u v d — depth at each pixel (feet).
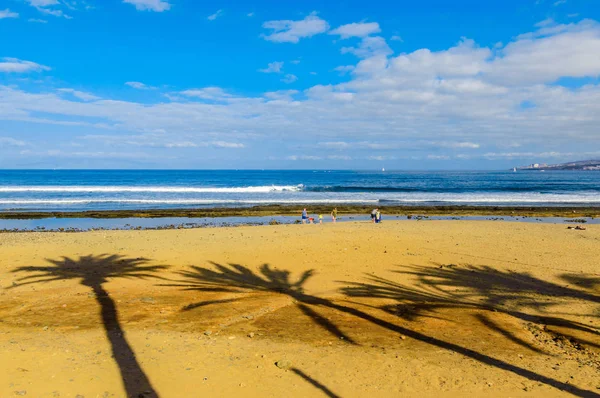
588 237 65.98
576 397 18.38
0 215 107.65
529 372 21.06
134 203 142.92
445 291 37.81
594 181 336.49
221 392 18.26
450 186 256.73
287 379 19.70
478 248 56.39
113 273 43.14
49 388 17.97
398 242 60.29
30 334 25.20
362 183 300.81
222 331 26.63
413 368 21.26
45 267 45.42
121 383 18.79
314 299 35.12
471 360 22.54
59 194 176.76
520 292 37.45
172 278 41.63
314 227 78.43
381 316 30.58
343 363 21.75
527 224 84.48
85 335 25.21
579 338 26.25
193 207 131.75
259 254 52.16
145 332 26.03
